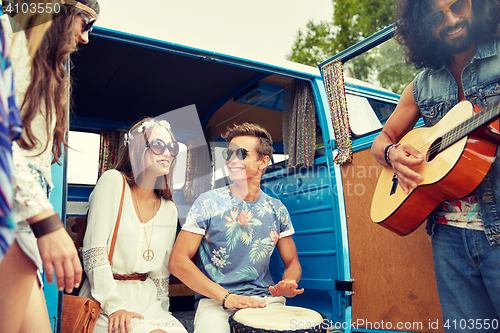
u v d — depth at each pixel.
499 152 1.26
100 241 1.64
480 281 1.34
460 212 1.36
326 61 2.56
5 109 0.60
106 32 1.88
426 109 1.59
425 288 1.90
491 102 1.32
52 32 0.94
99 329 1.52
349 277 2.19
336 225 2.27
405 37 1.58
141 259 1.71
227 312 1.70
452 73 1.51
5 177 0.56
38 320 0.96
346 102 2.38
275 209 2.10
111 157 3.09
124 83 2.92
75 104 3.11
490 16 1.28
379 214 1.73
